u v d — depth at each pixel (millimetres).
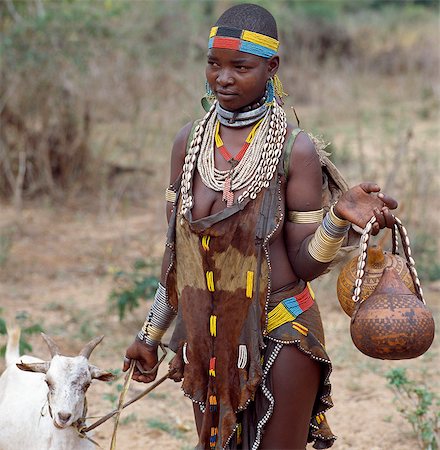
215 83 5453
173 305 5820
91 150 20328
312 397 5594
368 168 21094
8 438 7129
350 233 5797
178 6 22641
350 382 10289
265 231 5359
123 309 11828
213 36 5402
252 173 5391
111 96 20516
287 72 34219
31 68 18422
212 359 5484
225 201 5418
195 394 5590
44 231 17297
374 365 10797
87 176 20031
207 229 5395
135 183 20578
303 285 5645
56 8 18125
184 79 20844
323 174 5777
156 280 12133
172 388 10352
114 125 20938
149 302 13227
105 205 19062
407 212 16359
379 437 8859
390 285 5070
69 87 19438
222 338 5457
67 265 15250
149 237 17016
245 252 5371
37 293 13750
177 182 5715
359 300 5090
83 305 13172
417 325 4941
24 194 19422
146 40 21984
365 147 24969
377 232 5137
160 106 21047
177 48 21766
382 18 46250
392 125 28406
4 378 7676
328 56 38031
